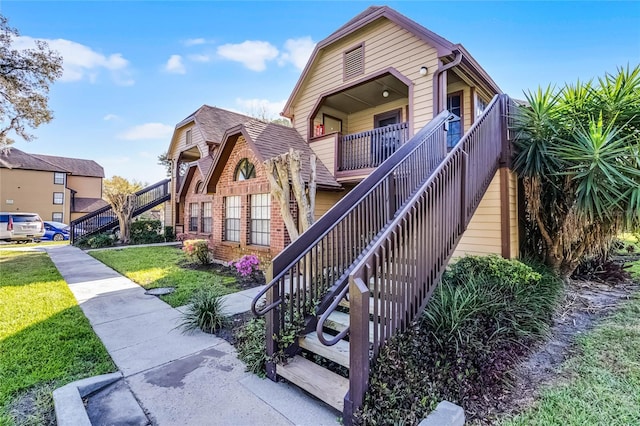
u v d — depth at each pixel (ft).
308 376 8.50
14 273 25.29
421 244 10.10
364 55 26.94
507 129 19.31
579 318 14.62
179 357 10.69
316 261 10.60
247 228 27.71
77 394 8.20
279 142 27.50
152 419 7.48
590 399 8.38
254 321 12.05
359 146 26.86
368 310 7.18
